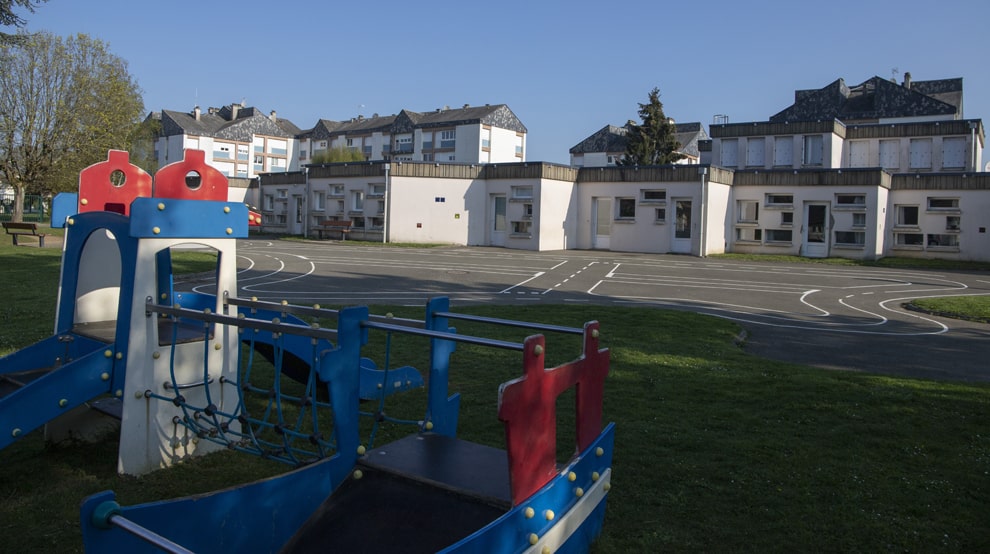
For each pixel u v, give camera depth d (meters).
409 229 40.31
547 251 37.12
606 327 12.59
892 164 44.00
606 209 39.22
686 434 6.50
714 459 5.90
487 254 33.28
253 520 3.71
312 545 3.83
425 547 3.61
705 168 35.19
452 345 5.36
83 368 5.29
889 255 35.91
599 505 4.49
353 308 4.21
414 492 3.98
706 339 11.64
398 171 40.00
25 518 4.63
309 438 4.45
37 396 5.05
